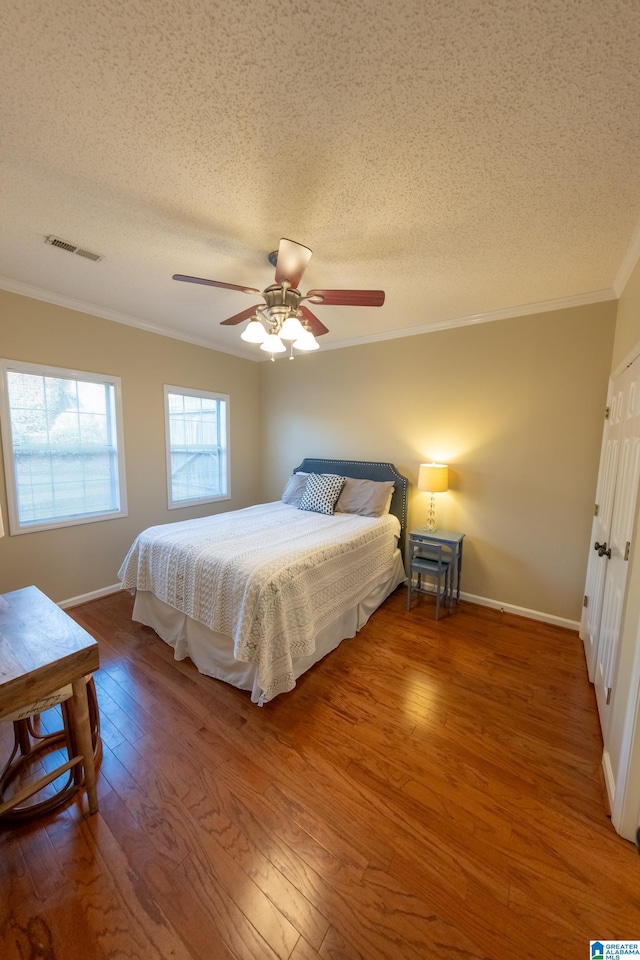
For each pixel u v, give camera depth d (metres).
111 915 1.09
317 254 2.06
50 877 1.18
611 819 1.39
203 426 4.12
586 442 2.67
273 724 1.83
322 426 4.13
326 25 0.93
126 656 2.39
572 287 2.46
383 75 1.05
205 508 4.14
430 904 1.12
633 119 1.16
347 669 2.29
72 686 1.33
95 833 1.31
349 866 1.22
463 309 2.89
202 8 0.89
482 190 1.53
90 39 0.97
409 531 3.58
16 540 2.73
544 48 0.96
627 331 2.08
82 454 3.10
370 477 3.71
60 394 2.93
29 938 1.04
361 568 2.75
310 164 1.40
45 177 1.49
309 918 1.08
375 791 1.49
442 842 1.30
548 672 2.28
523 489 2.94
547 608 2.90
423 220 1.74
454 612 3.08
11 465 2.66
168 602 2.37
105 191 1.58
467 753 1.68
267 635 1.88
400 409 3.54
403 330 3.41
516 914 1.10
